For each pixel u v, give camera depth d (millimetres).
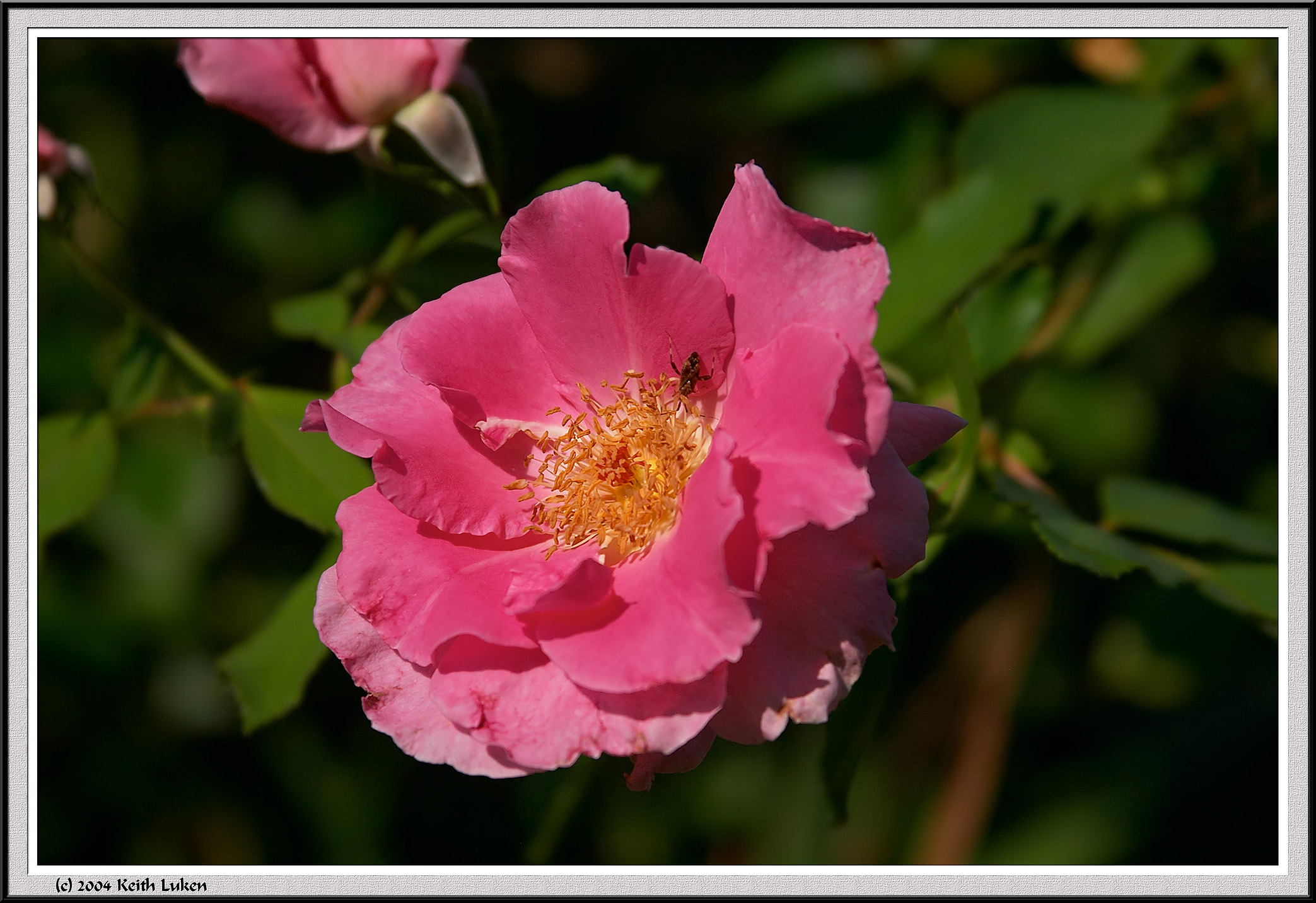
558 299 511
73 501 557
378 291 562
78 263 559
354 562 505
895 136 616
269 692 541
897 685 602
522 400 517
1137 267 583
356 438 505
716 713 492
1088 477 612
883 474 495
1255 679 618
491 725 496
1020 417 615
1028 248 560
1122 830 614
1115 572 533
